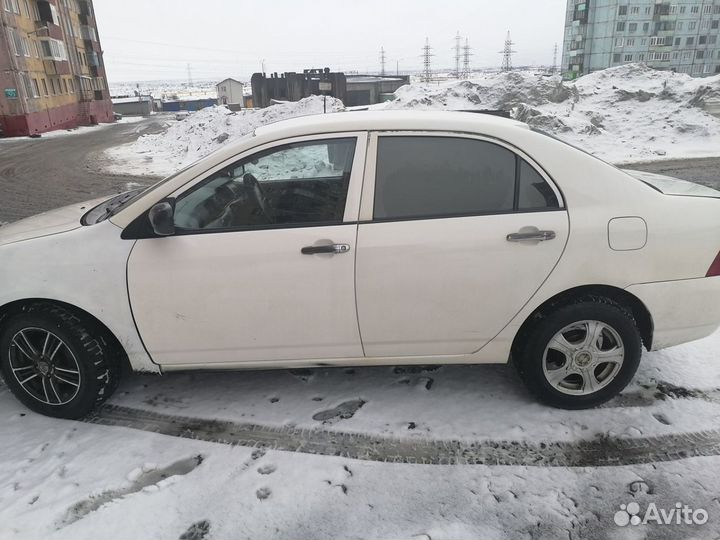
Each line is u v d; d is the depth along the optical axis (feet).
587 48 233.14
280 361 9.98
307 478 8.70
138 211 9.61
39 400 10.38
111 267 9.46
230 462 9.11
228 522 7.88
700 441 9.32
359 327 9.62
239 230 9.45
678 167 40.34
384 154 9.44
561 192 9.37
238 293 9.41
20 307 10.00
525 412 10.20
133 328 9.75
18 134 113.19
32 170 52.42
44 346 10.04
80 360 9.91
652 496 8.22
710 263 9.58
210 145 57.00
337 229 9.28
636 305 9.78
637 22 220.02
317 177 9.52
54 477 8.87
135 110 264.72
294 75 122.21
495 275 9.30
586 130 52.49
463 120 9.62
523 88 62.34
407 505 8.13
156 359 10.01
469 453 9.19
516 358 10.30
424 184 9.43
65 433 10.01
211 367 10.07
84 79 167.12
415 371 11.84
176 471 8.97
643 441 9.35
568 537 7.56
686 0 219.41
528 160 9.39
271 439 9.69
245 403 10.82
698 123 53.06
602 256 9.30
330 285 9.34
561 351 9.80
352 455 9.22
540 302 9.47
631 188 9.56
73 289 9.55
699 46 225.97
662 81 66.13
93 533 7.74
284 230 9.37
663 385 10.89
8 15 112.37
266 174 9.59
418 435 9.66
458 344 9.84
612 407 10.25
